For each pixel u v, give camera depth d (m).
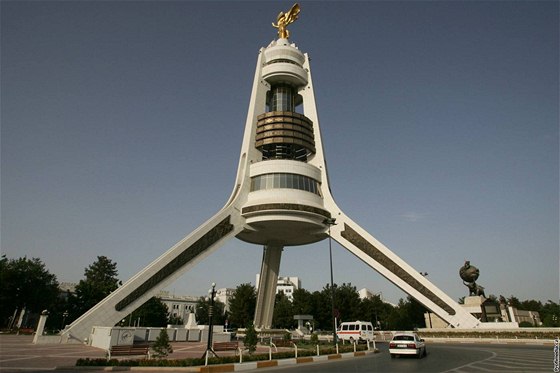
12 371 15.41
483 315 44.66
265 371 16.69
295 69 54.75
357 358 23.39
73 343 32.25
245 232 49.16
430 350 28.72
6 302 59.03
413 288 44.91
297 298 75.31
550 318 52.06
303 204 44.53
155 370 16.05
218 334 37.53
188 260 40.91
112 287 76.38
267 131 50.38
